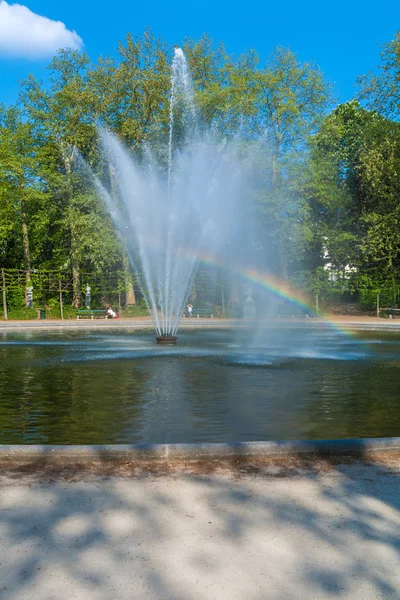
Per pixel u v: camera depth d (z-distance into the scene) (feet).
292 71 115.55
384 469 15.28
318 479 14.34
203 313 125.70
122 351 53.42
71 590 8.90
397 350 54.85
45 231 140.67
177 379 35.29
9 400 28.37
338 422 23.39
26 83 122.21
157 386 32.63
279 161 113.29
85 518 11.69
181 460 16.14
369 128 119.44
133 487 13.69
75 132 121.29
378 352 52.75
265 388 31.94
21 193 122.52
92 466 15.58
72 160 129.59
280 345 60.44
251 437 20.89
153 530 11.10
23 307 122.52
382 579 9.28
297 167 109.91
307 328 91.35
